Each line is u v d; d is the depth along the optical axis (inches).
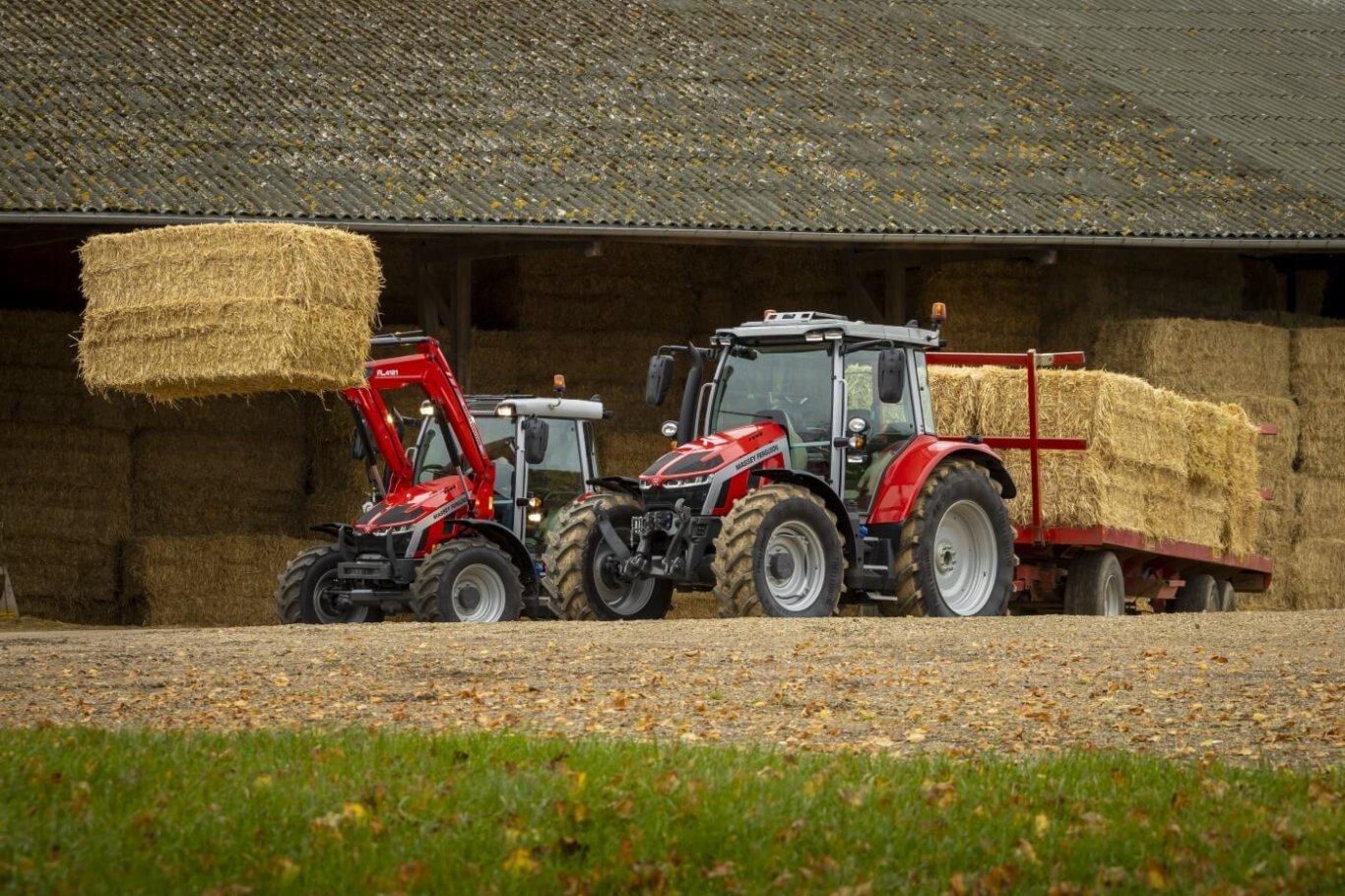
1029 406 1499.8
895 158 2165.4
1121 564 1626.5
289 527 1958.7
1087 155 2278.5
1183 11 2970.0
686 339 2140.7
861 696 843.4
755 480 1312.7
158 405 1888.5
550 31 2362.2
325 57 2167.8
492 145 2017.7
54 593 1829.5
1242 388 2036.2
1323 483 2058.3
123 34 2133.4
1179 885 500.1
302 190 1836.9
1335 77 2765.7
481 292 2165.4
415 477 1555.1
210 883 484.1
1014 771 641.0
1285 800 601.9
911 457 1343.5
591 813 555.2
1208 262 2257.6
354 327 1355.8
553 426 1573.6
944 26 2682.1
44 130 1860.2
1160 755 695.7
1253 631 1125.1
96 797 568.7
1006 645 1029.2
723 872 504.1
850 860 516.1
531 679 891.4
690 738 732.7
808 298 2183.8
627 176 1996.8
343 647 1019.9
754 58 2391.7
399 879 489.4
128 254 1369.3
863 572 1314.0
